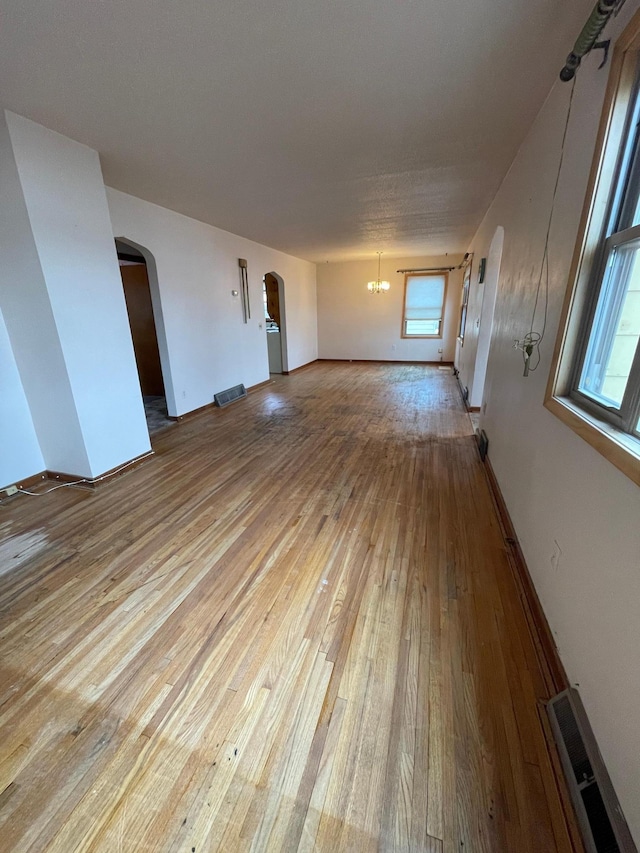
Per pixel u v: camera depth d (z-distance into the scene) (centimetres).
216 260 511
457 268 780
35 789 107
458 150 266
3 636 159
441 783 106
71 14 140
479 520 239
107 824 99
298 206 406
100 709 129
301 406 540
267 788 106
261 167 295
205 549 215
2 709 129
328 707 127
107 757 114
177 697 132
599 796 95
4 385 273
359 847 94
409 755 113
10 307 259
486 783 106
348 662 144
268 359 746
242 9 140
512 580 186
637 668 88
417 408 513
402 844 94
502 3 139
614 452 102
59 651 151
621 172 127
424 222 483
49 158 237
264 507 261
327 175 314
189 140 249
